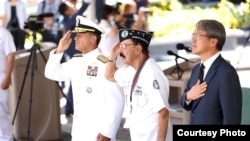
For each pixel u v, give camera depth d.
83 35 8.27
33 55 12.38
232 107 6.69
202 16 23.34
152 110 7.25
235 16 22.25
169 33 24.20
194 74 7.17
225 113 6.70
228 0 23.27
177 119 9.74
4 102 11.52
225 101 6.70
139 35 7.29
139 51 7.30
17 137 13.09
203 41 6.91
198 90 6.90
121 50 7.39
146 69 7.24
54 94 13.14
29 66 12.90
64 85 17.12
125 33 7.34
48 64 8.59
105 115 8.05
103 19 15.26
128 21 18.92
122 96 8.00
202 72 6.99
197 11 24.20
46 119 13.16
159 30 24.22
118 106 8.00
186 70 10.80
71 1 17.12
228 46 21.41
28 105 13.07
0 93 11.45
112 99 7.98
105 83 8.01
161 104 7.12
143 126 7.28
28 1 28.97
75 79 8.38
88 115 8.20
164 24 24.31
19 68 12.91
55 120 13.20
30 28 12.45
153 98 7.15
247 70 16.23
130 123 7.43
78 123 8.30
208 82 6.86
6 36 11.34
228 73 6.75
